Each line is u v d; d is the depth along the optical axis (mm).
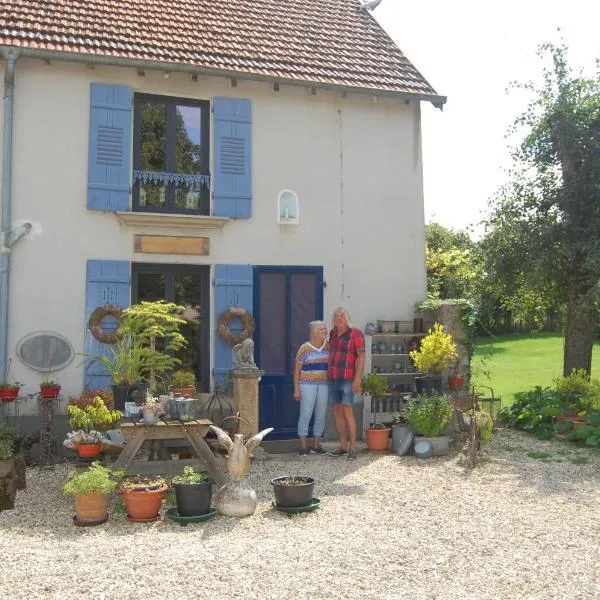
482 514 5973
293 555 4816
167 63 8859
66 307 8656
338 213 10047
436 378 9320
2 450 6312
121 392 7980
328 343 8734
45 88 8727
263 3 11523
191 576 4395
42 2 9445
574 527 5559
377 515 5969
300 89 9969
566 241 11023
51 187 8680
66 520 5879
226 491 6031
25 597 4082
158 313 8094
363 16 12062
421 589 4227
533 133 11609
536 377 17188
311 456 8594
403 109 10500
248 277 9461
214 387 9094
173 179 9242
